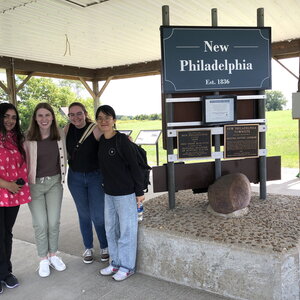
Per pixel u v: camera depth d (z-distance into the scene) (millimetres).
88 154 2857
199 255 2500
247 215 3057
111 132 2600
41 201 2854
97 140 2859
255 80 3408
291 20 5805
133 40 6855
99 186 2926
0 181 2459
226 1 4789
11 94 8203
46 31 6004
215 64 3303
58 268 2963
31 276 2887
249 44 3359
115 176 2600
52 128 2791
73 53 7898
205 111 3281
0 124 2527
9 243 2746
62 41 6742
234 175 3137
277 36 6918
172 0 4648
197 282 2535
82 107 2896
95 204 2951
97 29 5980
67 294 2561
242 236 2512
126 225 2662
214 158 3379
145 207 3439
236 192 2979
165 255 2676
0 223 2576
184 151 3312
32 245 3617
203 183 3469
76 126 2936
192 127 3396
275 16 5570
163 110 3527
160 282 2670
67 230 4152
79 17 5258
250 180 3615
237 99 3402
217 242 2418
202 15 5453
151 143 8164
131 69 9641
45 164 2797
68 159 2969
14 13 4992
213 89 3314
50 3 4609
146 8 4949
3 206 2525
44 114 2682
